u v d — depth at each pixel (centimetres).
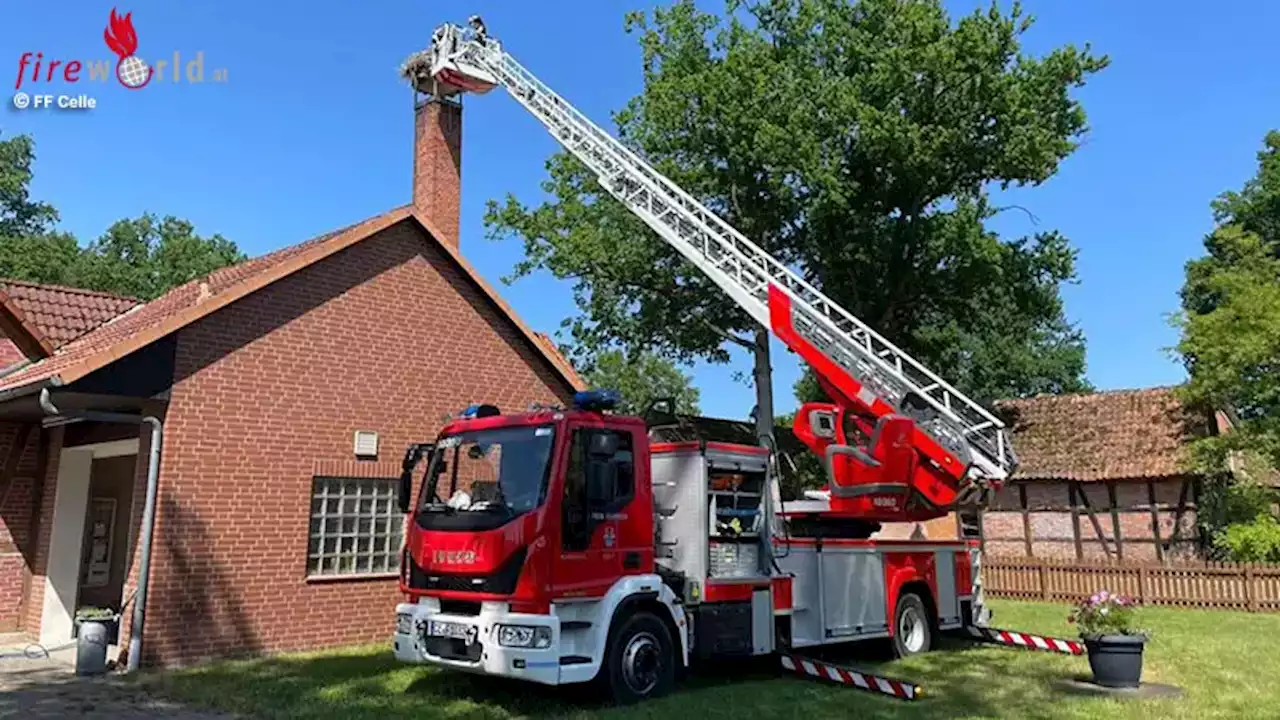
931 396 1302
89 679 1023
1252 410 2195
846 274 2688
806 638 1084
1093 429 2606
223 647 1151
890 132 2286
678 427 1045
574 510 867
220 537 1162
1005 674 1067
